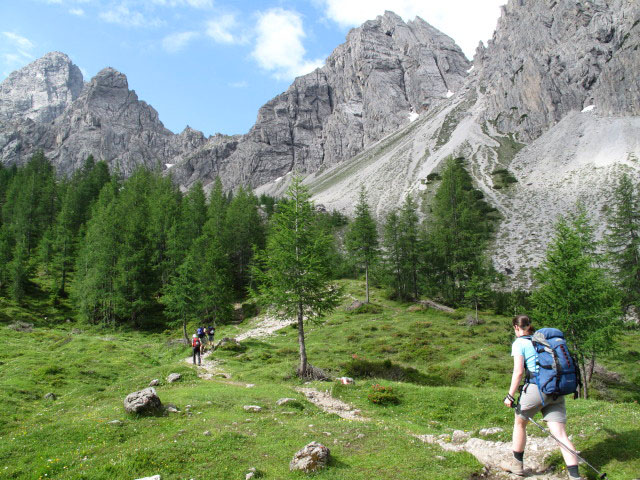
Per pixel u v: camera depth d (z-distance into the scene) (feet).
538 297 100.94
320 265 98.53
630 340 137.69
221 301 185.88
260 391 63.10
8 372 83.92
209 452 33.58
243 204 301.22
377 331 152.76
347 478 27.40
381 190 545.85
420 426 48.08
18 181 343.26
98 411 52.44
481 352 122.83
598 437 28.19
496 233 331.36
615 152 398.62
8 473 32.91
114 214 223.30
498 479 25.44
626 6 537.24
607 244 188.65
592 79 520.01
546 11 651.66
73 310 205.26
